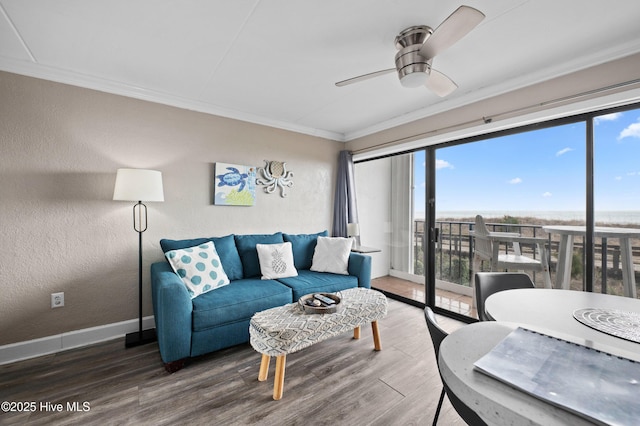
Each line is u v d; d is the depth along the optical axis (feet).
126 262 8.42
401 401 5.54
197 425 4.88
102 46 6.46
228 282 8.54
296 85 8.46
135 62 7.17
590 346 2.78
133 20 5.58
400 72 6.12
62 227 7.51
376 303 7.24
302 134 12.56
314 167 12.96
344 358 7.09
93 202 7.92
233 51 6.68
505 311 4.09
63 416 5.04
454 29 4.65
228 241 9.50
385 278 12.51
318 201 13.14
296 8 5.24
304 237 11.30
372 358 7.09
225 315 7.09
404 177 11.68
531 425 1.81
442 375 2.61
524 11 5.24
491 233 8.89
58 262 7.46
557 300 4.58
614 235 6.64
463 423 4.98
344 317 6.47
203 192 9.88
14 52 6.63
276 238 10.64
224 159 10.33
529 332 3.09
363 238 13.56
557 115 7.22
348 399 5.57
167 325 6.27
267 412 5.19
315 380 6.17
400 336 8.36
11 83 6.89
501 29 5.77
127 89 8.37
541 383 2.15
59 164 7.46
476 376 2.30
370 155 12.62
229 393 5.72
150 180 7.59
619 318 3.84
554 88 7.22
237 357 7.18
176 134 9.32
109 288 8.16
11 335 6.91
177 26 5.78
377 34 6.02
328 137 13.34
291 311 6.55
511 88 7.91
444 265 10.22
